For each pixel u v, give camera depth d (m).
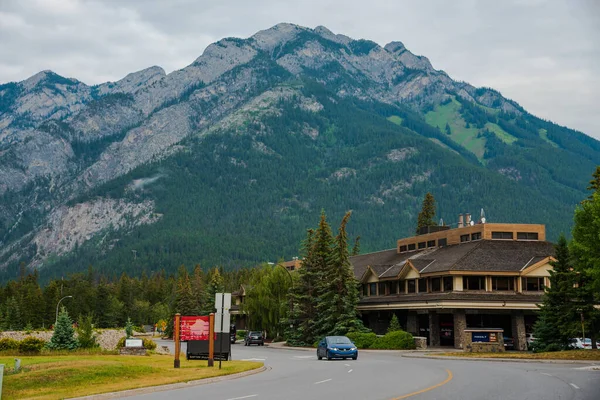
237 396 21.81
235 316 119.19
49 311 126.38
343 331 70.00
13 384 25.89
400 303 70.94
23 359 38.88
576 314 51.56
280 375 31.38
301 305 75.88
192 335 36.66
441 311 66.56
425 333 71.69
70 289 161.62
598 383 24.77
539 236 72.88
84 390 24.25
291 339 76.75
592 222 45.97
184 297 125.69
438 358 46.97
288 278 88.75
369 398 20.41
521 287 65.62
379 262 87.19
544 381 25.70
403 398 20.17
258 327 89.56
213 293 119.94
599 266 45.28
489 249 68.94
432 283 69.31
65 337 52.47
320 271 76.12
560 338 52.19
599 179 61.84
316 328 74.69
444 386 23.81
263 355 55.22
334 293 71.94
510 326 67.19
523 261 67.12
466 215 85.00
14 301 116.38
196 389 25.00
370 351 61.41
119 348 51.28
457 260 66.56
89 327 54.91
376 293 78.75
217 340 41.88
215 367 34.78
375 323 78.88
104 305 139.88
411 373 30.73
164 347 57.22
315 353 59.12
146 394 23.67
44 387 25.75
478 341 53.56
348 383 25.83
